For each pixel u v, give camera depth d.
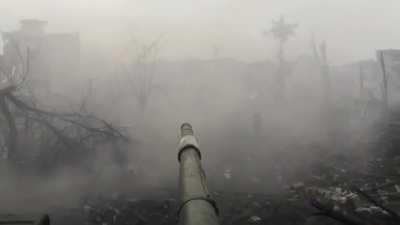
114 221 6.76
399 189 7.43
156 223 6.68
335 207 4.93
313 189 7.71
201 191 3.14
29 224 4.47
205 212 2.68
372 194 7.12
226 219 6.61
